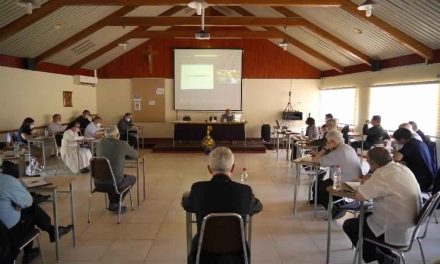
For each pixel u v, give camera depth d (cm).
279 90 1127
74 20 684
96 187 395
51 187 291
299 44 969
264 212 429
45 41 716
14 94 716
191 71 1100
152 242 341
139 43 1084
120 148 398
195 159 822
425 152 389
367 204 287
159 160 807
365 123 821
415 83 675
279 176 634
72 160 643
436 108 625
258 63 1116
